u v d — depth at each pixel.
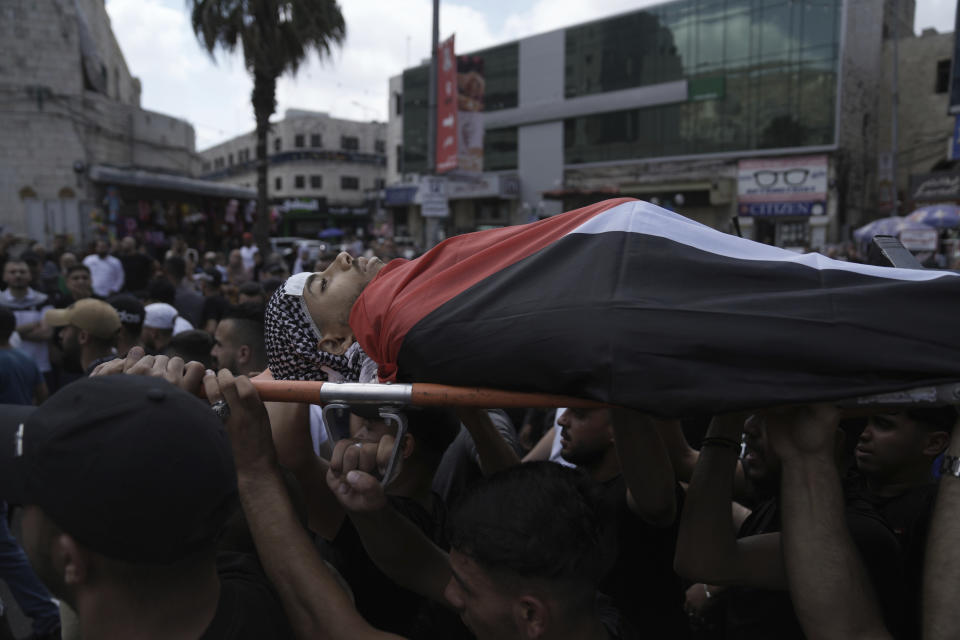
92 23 17.09
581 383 0.84
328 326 1.31
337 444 1.05
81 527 0.72
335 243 39.56
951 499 0.87
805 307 0.84
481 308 0.94
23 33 14.05
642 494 1.46
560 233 1.03
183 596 0.81
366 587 1.44
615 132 26.48
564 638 0.93
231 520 1.14
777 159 22.67
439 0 11.81
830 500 0.92
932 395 0.80
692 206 25.17
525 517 0.91
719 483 1.15
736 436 1.16
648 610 1.70
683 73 24.39
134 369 1.00
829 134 21.66
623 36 25.70
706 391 0.80
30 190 14.35
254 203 18.98
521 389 0.89
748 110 23.11
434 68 11.85
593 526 0.95
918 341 0.80
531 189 29.16
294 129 45.78
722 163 23.83
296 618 0.98
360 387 0.97
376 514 1.12
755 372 0.81
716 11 23.41
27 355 3.78
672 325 0.83
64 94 14.46
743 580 1.14
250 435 1.03
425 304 1.00
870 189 25.25
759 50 22.67
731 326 0.83
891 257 1.13
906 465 1.49
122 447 0.72
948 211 14.25
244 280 9.05
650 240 0.96
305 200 44.59
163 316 4.14
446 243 1.15
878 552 1.17
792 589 0.93
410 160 34.16
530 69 28.52
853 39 23.03
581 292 0.90
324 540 1.51
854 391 0.79
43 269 8.55
